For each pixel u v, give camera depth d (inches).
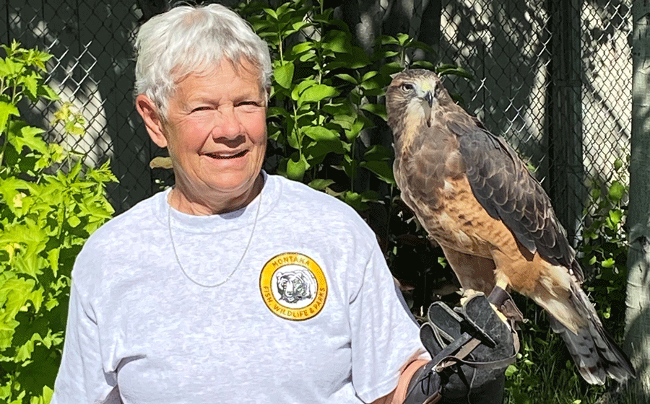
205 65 78.0
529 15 292.2
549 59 293.4
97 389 84.9
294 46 184.1
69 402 86.6
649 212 212.5
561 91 286.2
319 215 84.4
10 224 151.6
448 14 282.0
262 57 80.7
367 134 202.8
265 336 80.0
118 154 259.0
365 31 201.8
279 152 196.7
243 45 79.4
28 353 147.9
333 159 192.1
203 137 79.2
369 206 193.5
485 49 287.6
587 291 267.3
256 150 81.5
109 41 257.8
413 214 197.2
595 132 303.9
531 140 295.6
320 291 81.2
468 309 75.8
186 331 80.4
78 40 254.4
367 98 203.5
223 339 80.0
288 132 180.1
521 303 249.9
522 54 292.4
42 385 152.3
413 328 86.4
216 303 80.8
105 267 83.4
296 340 80.1
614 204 277.1
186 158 80.9
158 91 80.0
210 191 81.4
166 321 80.7
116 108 258.7
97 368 84.5
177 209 85.4
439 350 77.7
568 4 282.8
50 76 249.9
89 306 83.6
